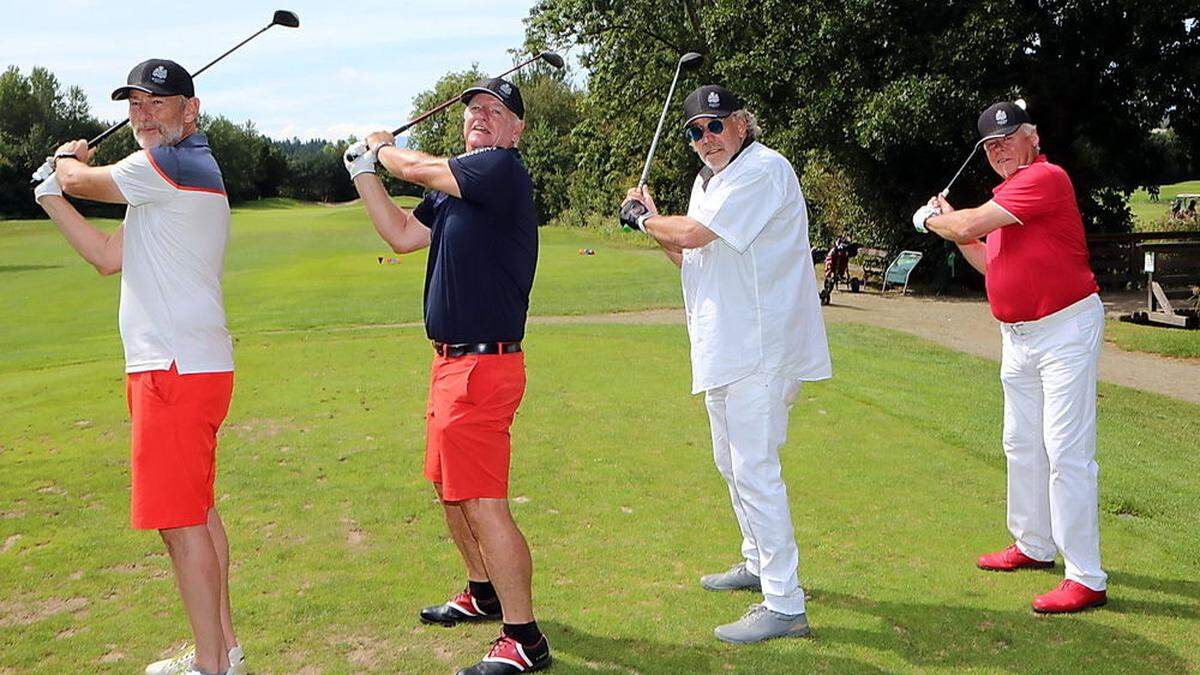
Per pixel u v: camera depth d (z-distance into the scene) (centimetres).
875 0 1641
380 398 734
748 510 367
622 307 1436
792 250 368
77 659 338
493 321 335
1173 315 1328
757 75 1809
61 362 1023
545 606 384
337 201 9194
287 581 406
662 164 2727
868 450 605
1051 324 397
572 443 613
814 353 380
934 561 435
